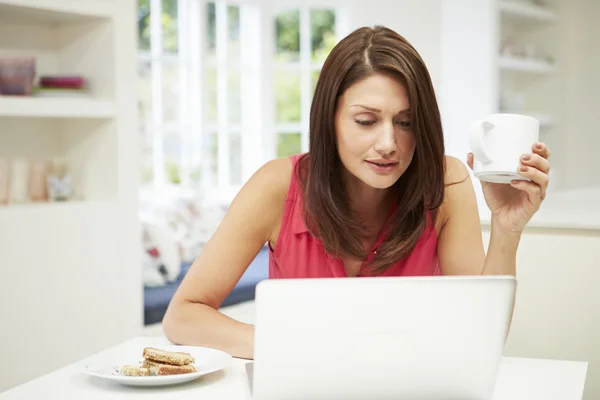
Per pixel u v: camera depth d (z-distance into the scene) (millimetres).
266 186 1795
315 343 1200
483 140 1412
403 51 1584
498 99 5527
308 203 1739
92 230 3420
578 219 2363
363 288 1194
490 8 5332
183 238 4617
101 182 3576
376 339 1208
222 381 1454
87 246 3400
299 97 5793
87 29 3576
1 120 3436
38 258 3213
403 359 1222
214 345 1636
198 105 5234
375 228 1825
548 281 2330
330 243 1748
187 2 5156
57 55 3691
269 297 1183
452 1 5488
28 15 3361
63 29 3656
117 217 3516
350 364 1213
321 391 1228
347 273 1828
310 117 1694
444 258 1878
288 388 1219
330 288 1188
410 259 1822
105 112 3461
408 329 1213
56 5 3244
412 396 1254
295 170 1799
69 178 3492
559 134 6348
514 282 1230
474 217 1863
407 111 1590
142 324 3637
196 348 1591
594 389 2279
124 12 3529
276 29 5746
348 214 1747
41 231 3221
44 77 3408
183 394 1380
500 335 1249
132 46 3568
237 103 5547
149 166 4957
